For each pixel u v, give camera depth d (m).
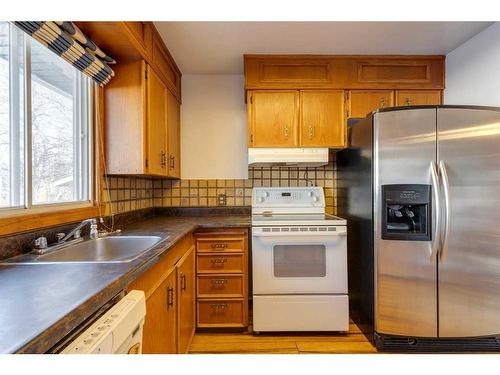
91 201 1.74
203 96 2.75
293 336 2.11
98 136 1.76
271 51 2.29
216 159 2.75
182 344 1.72
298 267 2.13
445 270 1.82
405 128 1.82
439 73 2.40
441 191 1.79
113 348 0.69
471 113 1.80
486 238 1.81
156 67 1.95
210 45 2.17
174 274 1.55
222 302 2.18
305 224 2.10
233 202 2.73
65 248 1.29
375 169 1.87
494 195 1.81
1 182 1.16
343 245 2.10
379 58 2.38
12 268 0.97
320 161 2.38
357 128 2.17
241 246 2.18
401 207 1.90
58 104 1.54
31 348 0.53
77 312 0.66
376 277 1.88
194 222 2.20
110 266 0.99
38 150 1.38
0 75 1.16
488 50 1.97
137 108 1.76
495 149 1.81
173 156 2.42
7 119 1.19
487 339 1.86
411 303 1.85
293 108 2.40
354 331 2.17
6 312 0.64
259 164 2.60
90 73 1.51
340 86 2.39
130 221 2.18
